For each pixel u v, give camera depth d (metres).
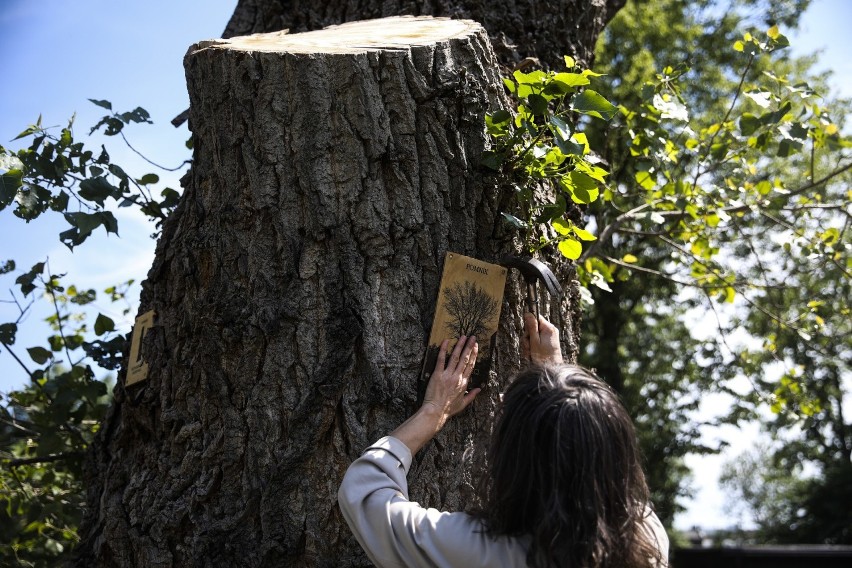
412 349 2.01
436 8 3.22
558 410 1.48
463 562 1.48
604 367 13.55
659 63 12.27
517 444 1.50
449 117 2.05
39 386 3.33
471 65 2.14
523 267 2.08
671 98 3.51
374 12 3.30
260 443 2.00
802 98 3.61
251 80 2.04
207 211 2.18
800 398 4.73
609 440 1.48
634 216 3.91
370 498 1.60
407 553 1.53
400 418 1.99
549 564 1.43
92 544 2.39
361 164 2.01
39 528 3.55
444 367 1.96
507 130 2.09
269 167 2.03
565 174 2.09
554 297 2.18
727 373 8.93
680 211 3.95
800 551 16.47
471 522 1.53
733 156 3.82
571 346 2.40
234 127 2.07
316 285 2.01
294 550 1.97
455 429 2.04
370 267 2.01
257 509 2.00
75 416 3.27
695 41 12.81
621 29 11.94
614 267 4.64
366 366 1.98
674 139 3.79
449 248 2.06
